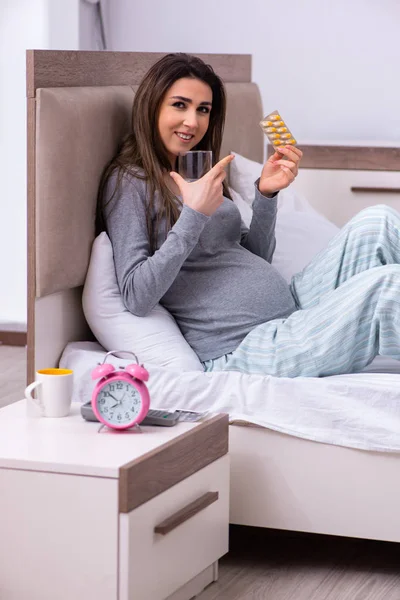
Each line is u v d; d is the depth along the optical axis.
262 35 4.16
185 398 2.02
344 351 2.02
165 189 2.23
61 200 2.07
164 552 1.69
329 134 4.16
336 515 1.97
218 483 1.90
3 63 4.01
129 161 2.26
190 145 2.33
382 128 4.10
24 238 4.13
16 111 4.03
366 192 3.61
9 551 1.63
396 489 1.94
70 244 2.11
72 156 2.10
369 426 1.93
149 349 2.14
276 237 2.81
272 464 1.99
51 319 2.15
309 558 2.08
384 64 4.06
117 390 1.76
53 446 1.67
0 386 3.43
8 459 1.61
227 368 2.11
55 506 1.60
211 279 2.27
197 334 2.25
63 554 1.60
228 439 1.96
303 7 4.10
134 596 1.59
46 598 1.62
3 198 4.12
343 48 4.09
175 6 4.23
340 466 1.96
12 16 3.97
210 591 1.89
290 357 2.05
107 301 2.17
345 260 2.29
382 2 4.02
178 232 2.09
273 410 1.98
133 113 2.29
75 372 2.09
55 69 2.12
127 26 4.28
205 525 1.85
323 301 2.13
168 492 1.69
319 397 1.96
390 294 1.98
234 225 2.37
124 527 1.56
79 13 3.93
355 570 2.01
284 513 2.00
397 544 2.18
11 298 4.20
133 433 1.76
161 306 2.27
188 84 2.27
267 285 2.28
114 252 2.20
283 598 1.86
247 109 3.40
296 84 4.16
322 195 3.64
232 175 3.09
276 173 2.43
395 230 2.24
